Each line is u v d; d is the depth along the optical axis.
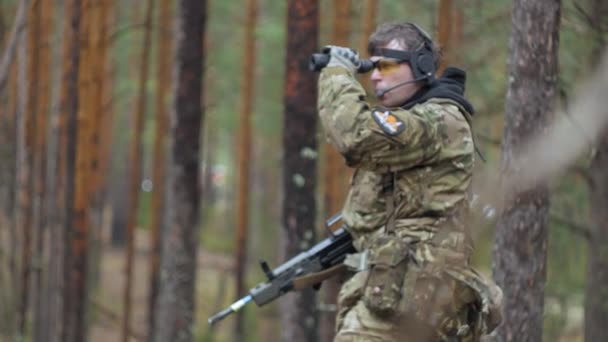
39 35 24.83
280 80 36.53
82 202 24.41
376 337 6.91
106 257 59.81
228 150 63.12
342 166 25.28
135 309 45.88
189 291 22.27
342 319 7.29
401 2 23.83
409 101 7.31
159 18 31.62
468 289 7.00
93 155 25.23
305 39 17.66
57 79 27.89
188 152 21.58
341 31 22.80
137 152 31.17
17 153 25.14
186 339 22.34
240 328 34.53
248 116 32.88
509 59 9.67
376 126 6.80
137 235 66.44
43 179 27.75
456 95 7.18
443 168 7.00
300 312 19.12
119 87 37.34
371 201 7.18
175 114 21.47
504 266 9.66
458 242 6.94
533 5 9.45
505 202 9.40
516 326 9.70
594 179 17.61
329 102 7.08
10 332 27.12
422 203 6.98
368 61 7.35
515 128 9.42
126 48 37.81
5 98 26.17
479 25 19.11
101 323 41.00
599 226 18.30
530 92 9.41
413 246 6.95
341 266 7.69
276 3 32.69
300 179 17.98
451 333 7.00
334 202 25.11
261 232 50.44
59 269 26.58
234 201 56.84
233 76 37.56
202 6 21.16
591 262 18.56
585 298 18.77
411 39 7.31
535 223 9.48
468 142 7.07
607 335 18.41
